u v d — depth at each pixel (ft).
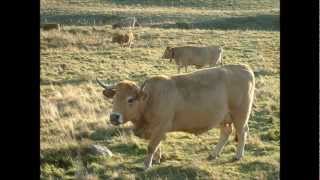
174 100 32.71
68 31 116.16
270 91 59.82
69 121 43.01
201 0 239.71
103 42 107.76
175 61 87.15
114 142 38.40
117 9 204.13
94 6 208.44
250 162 33.91
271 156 35.40
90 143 36.58
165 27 157.79
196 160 34.27
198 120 33.50
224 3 235.20
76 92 57.00
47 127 41.24
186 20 180.55
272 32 129.70
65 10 188.03
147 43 110.52
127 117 31.83
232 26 165.68
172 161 34.42
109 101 52.90
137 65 82.84
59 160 33.50
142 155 35.83
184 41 114.11
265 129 43.42
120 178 30.86
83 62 82.89
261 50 102.89
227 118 34.81
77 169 32.24
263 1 244.01
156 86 32.58
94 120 43.83
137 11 200.64
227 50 102.78
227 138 35.42
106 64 81.87
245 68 35.40
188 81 33.45
